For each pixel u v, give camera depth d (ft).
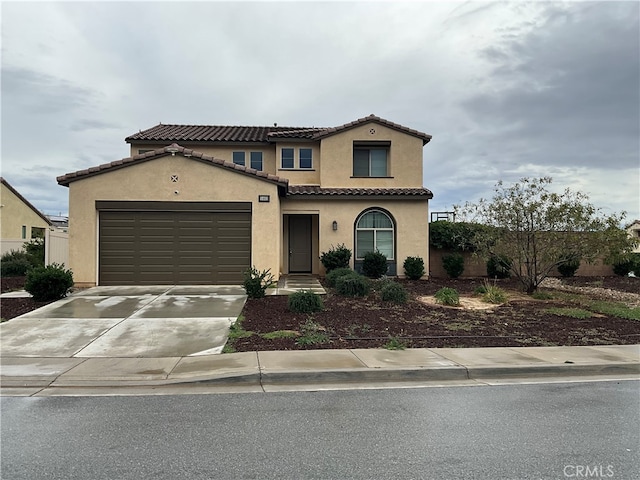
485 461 13.26
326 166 63.46
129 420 16.48
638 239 45.93
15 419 16.57
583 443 14.60
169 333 29.48
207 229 49.19
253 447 14.19
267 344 27.07
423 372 22.41
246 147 67.26
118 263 48.24
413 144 64.13
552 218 45.73
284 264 64.80
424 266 61.72
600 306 40.75
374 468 12.80
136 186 48.39
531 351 26.37
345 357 24.47
